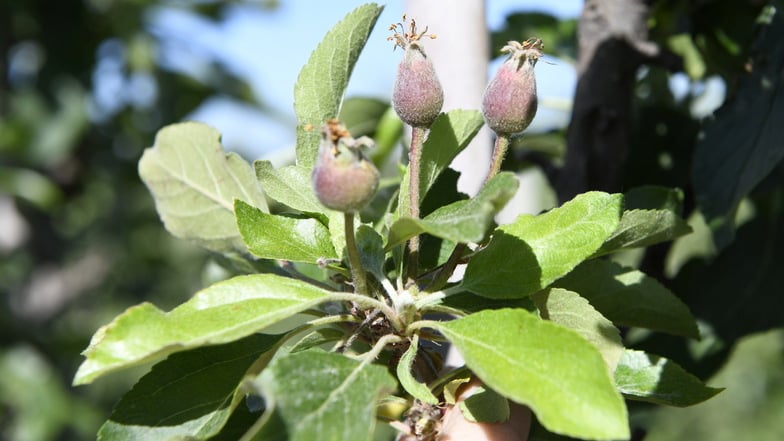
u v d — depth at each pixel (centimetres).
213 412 42
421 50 42
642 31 57
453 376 43
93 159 153
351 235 40
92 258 174
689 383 44
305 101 44
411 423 43
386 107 65
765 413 240
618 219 41
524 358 37
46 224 159
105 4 148
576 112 57
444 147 44
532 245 41
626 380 44
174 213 46
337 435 37
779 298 58
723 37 59
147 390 42
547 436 47
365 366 38
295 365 38
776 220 59
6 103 146
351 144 39
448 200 48
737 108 53
